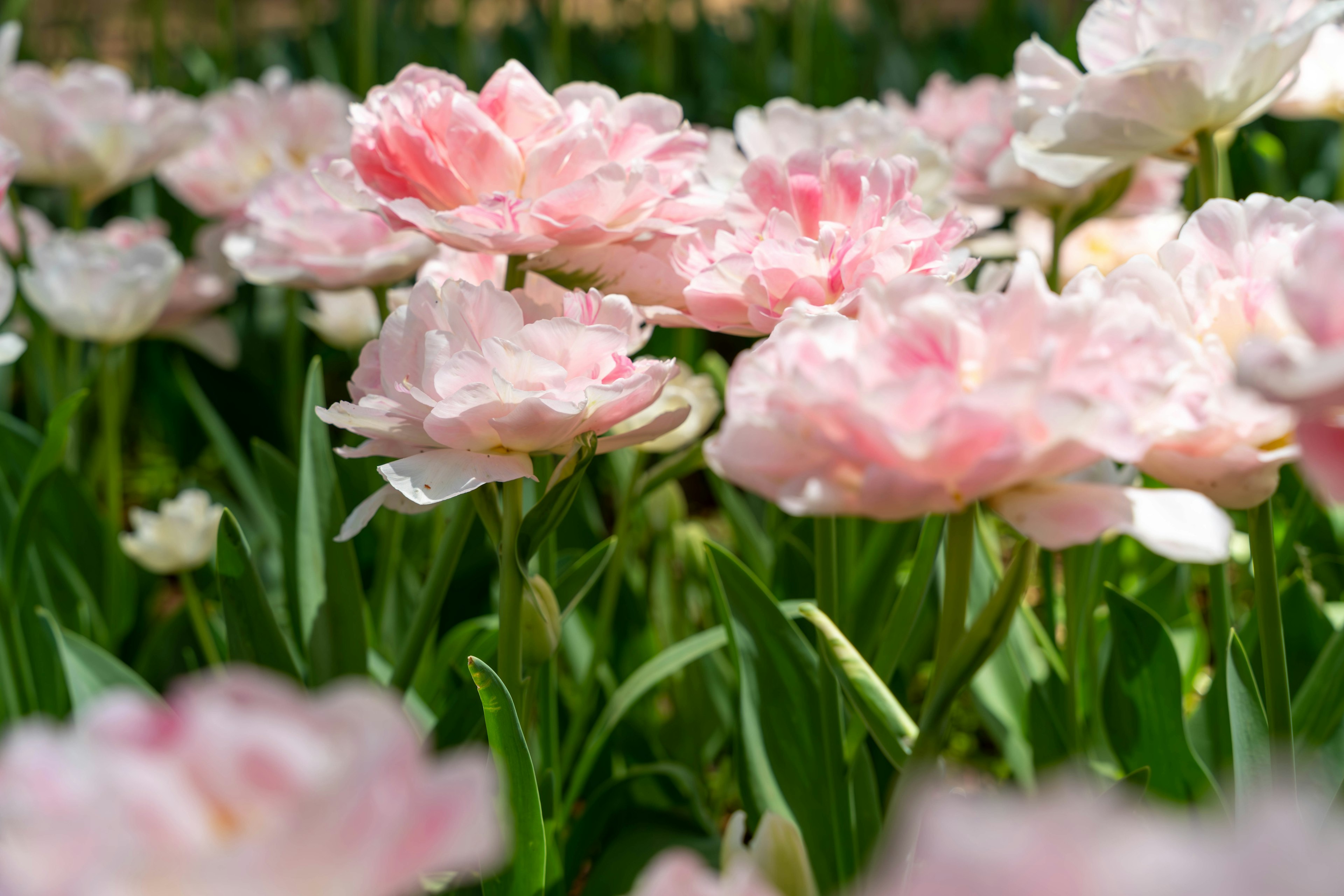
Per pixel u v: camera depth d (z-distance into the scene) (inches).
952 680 31.6
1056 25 91.4
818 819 38.0
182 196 62.2
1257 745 35.7
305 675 40.6
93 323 50.9
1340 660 38.3
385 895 22.7
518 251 35.9
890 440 29.4
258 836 20.4
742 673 38.6
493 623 42.3
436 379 33.6
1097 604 42.9
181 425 78.3
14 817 20.6
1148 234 55.1
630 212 36.3
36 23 99.5
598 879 40.3
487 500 35.5
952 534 31.9
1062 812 20.8
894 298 30.4
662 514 47.4
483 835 22.0
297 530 41.6
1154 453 31.2
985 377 30.0
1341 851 19.6
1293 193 62.7
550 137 36.6
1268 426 30.7
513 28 110.4
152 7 80.7
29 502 41.4
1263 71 37.2
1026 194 45.9
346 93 74.9
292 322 65.1
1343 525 46.3
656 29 88.4
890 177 36.1
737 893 26.9
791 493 29.9
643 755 45.0
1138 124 37.9
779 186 36.3
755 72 96.1
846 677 33.9
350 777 20.3
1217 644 38.7
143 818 20.6
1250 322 32.2
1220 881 19.6
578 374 34.4
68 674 40.0
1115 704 39.6
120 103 54.7
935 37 120.6
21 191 90.7
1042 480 30.3
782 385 29.9
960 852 20.2
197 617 47.1
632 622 47.1
